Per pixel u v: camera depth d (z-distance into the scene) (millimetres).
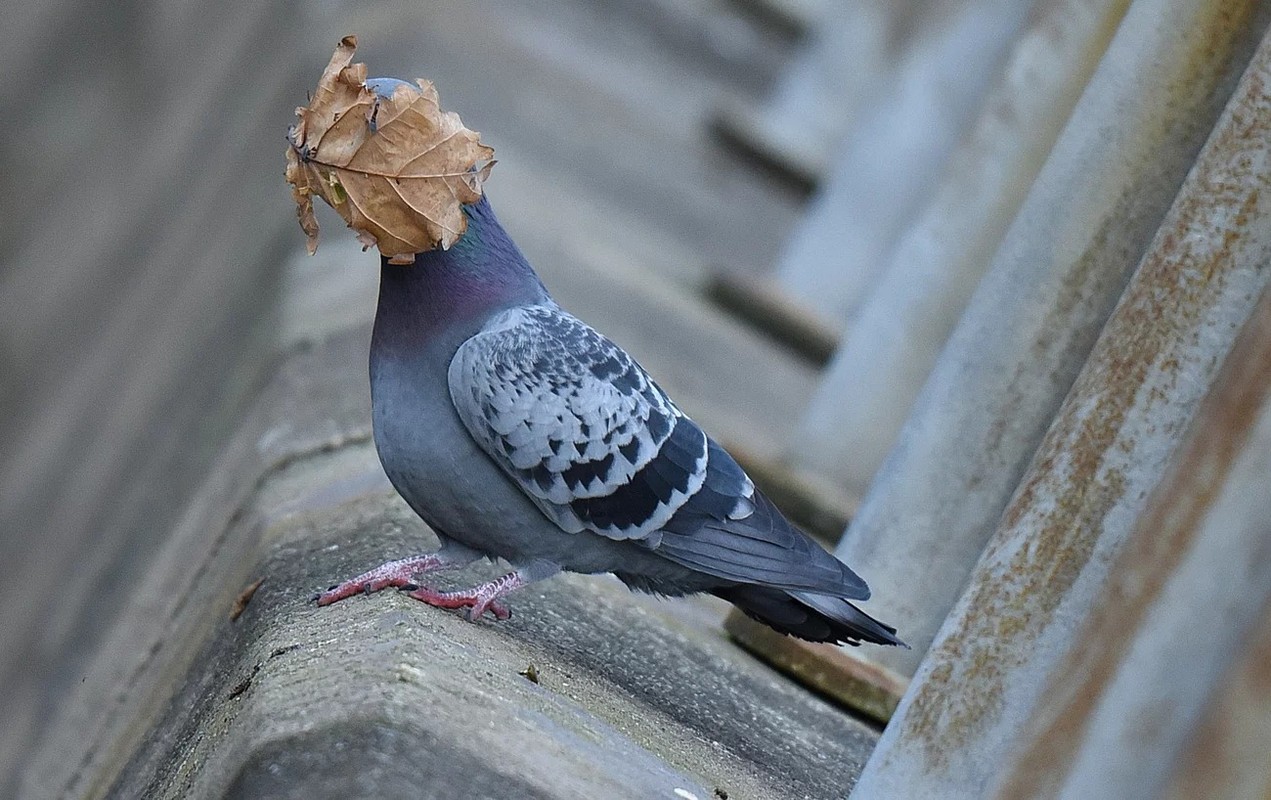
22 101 20453
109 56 22047
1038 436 8555
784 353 18531
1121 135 7898
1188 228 5797
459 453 6902
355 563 7496
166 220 19469
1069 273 8266
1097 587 5848
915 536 8914
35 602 14031
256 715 5465
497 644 6660
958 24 19453
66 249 20547
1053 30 11570
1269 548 4184
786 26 34812
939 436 8805
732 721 7613
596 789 5457
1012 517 6082
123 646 10094
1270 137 5621
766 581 7203
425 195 6422
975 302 8711
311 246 6559
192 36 23016
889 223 19781
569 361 6930
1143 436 5840
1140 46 7812
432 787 5133
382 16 20797
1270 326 4363
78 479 15453
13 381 18594
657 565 7320
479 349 6789
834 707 8711
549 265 15883
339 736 5180
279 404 10406
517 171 18609
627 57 27219
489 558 7328
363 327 11789
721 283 18891
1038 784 4676
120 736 8359
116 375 16750
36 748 10922
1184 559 4383
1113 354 5973
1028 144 12070
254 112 19219
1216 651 4234
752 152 25219
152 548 11508
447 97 19578
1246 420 4320
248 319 13703
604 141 22312
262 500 8930
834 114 25844
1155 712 4359
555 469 6871
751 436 14242
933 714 6035
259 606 7145
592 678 6988
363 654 5820
